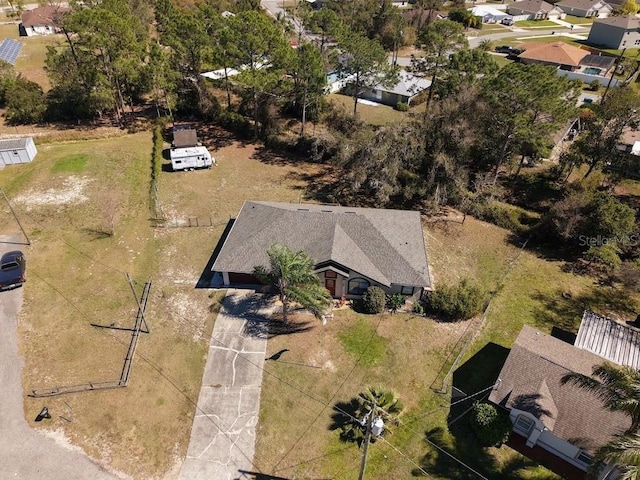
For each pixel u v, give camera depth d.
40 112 59.59
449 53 62.06
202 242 39.75
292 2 125.44
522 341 28.05
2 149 48.84
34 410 25.78
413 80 72.56
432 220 44.72
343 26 64.12
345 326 32.00
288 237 34.81
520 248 41.66
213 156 55.09
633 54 98.38
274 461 24.08
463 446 25.06
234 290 34.72
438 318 33.38
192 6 97.75
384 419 25.08
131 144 56.25
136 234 40.41
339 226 35.38
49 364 28.38
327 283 33.62
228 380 28.02
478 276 38.00
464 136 43.00
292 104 63.16
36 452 23.86
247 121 60.00
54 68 56.25
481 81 44.44
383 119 65.50
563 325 33.38
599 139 45.91
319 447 24.75
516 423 25.42
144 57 59.72
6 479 22.64
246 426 25.62
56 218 41.53
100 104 58.22
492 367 29.78
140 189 47.19
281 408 26.59
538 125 41.28
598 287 37.38
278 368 28.86
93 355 29.12
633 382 18.55
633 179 52.03
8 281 33.19
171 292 34.41
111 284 34.75
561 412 23.94
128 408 26.19
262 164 53.88
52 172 48.22
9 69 63.53
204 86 63.06
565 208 40.25
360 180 43.94
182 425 25.55
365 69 54.44
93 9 53.97
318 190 48.75
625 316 34.41
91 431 24.97
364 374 28.80
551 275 38.53
